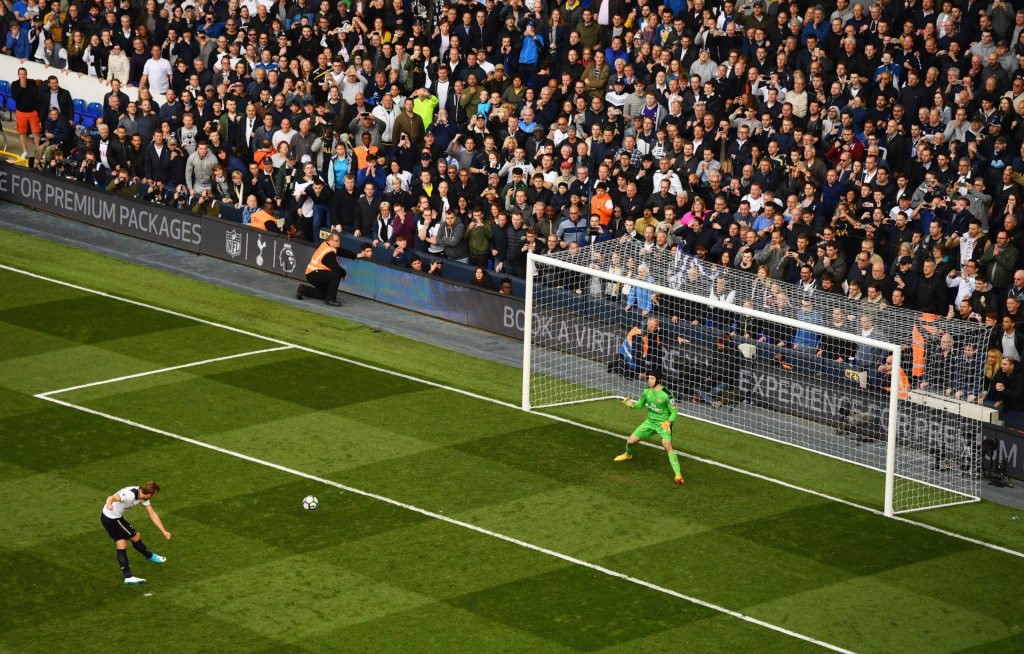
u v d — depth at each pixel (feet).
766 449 155.84
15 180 228.22
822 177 184.34
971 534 137.80
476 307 187.21
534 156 204.13
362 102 220.02
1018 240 167.12
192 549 129.29
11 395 161.07
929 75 187.32
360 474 145.38
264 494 140.36
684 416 164.14
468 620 118.93
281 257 202.80
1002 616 122.11
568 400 166.30
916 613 122.31
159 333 180.86
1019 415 156.46
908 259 166.61
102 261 206.08
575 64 216.33
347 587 123.65
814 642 117.19
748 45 205.05
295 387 166.71
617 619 119.65
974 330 153.38
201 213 212.43
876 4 196.85
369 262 196.24
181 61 234.58
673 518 138.72
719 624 119.44
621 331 172.14
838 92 189.98
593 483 145.79
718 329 164.25
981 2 192.75
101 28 248.32
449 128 213.66
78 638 114.73
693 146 191.52
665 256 172.86
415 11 232.32
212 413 158.61
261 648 113.80
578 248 177.37
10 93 252.01
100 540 130.41
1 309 186.09
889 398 145.48
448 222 192.75
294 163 206.80
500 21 225.97
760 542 134.41
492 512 138.41
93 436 151.74
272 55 236.63
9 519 133.49
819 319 158.92
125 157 222.07
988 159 179.32
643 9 211.41
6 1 260.42
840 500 143.95
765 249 173.68
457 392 167.43
